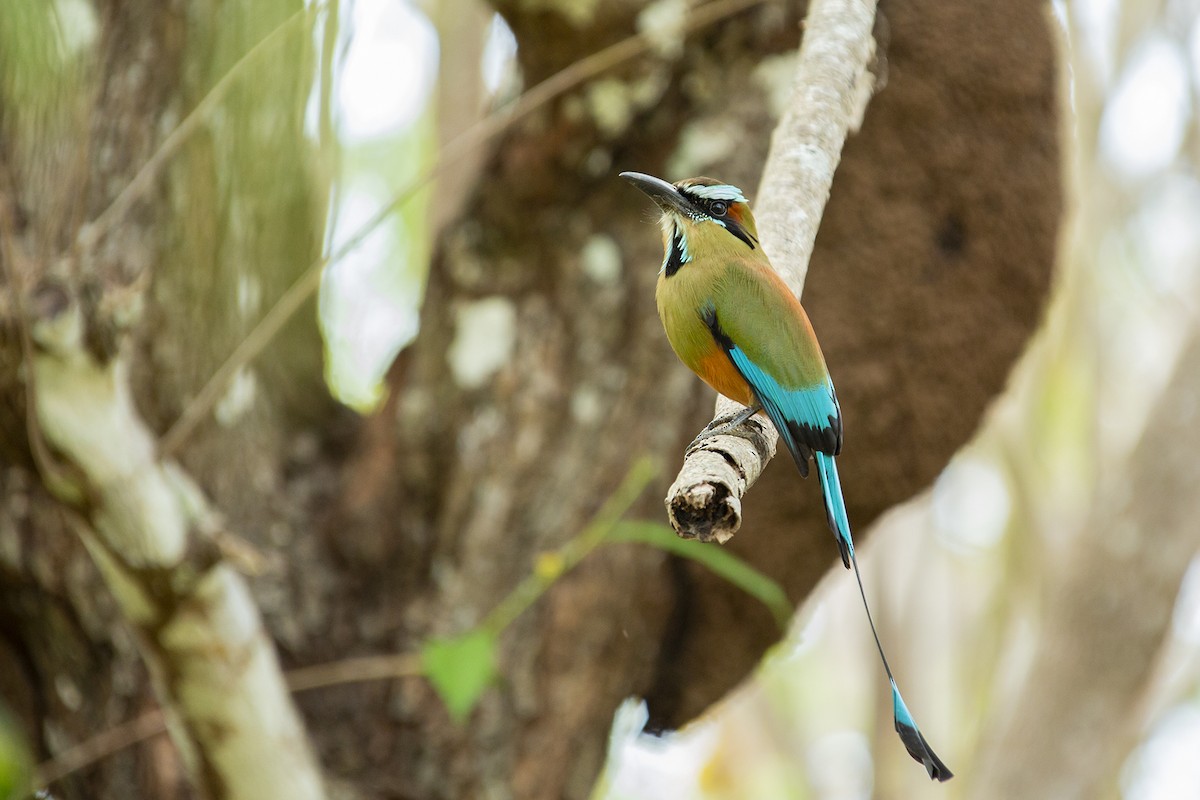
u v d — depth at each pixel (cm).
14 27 961
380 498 1110
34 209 999
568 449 1104
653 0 1098
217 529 820
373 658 1087
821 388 897
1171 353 2456
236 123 1029
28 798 989
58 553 1016
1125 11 2230
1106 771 1902
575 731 1096
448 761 1065
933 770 726
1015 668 2417
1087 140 2194
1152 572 1894
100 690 1059
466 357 1120
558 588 1082
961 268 1221
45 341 732
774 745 2533
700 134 1135
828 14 845
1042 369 2200
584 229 1128
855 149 1200
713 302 921
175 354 1046
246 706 867
